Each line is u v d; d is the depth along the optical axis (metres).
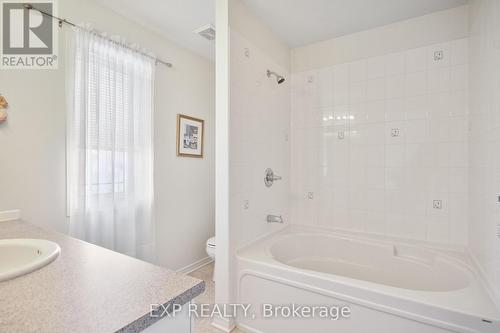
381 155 2.05
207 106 2.75
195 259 2.61
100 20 1.77
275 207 2.19
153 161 2.08
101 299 0.56
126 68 1.88
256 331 1.53
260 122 1.96
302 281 1.36
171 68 2.33
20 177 1.42
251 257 1.59
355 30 2.11
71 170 1.58
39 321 0.48
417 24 1.90
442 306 1.04
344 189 2.22
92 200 1.65
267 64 2.05
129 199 1.88
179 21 2.01
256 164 1.91
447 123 1.80
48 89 1.52
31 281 0.64
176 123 2.39
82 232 1.59
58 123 1.57
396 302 1.12
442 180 1.83
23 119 1.43
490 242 1.21
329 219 2.30
